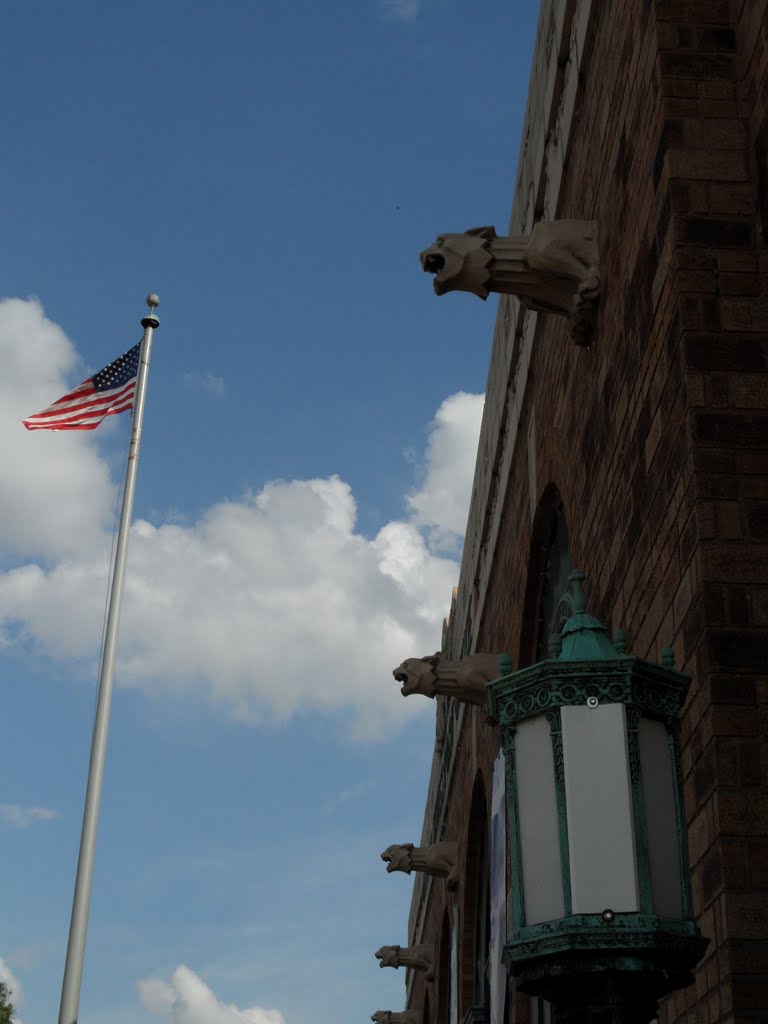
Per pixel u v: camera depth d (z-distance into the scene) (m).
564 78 11.48
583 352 10.67
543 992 4.07
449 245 10.28
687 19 8.17
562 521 13.18
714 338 7.30
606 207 9.69
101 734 17.34
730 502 6.90
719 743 6.30
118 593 18.08
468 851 21.12
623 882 4.04
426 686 16.20
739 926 5.91
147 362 19.23
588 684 4.34
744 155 7.77
